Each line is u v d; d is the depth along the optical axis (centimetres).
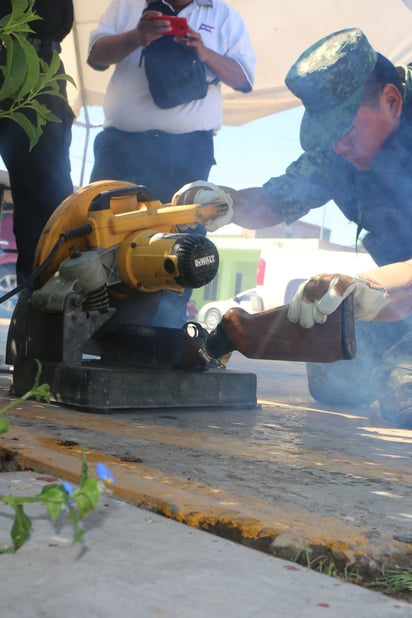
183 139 393
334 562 110
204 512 122
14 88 94
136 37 374
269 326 215
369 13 581
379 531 121
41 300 256
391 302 218
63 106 355
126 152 397
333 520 126
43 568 88
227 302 1603
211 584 88
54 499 69
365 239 310
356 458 195
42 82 98
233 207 301
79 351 262
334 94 248
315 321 209
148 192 274
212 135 406
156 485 138
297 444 213
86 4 597
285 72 656
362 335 318
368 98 251
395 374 274
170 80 375
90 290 254
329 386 334
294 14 597
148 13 367
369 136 257
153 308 282
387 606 85
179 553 99
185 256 247
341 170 292
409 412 265
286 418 276
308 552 109
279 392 396
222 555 100
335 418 289
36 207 363
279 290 1538
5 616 73
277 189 304
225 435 220
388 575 110
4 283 1030
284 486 152
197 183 285
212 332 227
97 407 248
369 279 220
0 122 342
